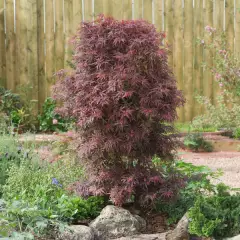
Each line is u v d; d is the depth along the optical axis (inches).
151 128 183.8
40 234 169.8
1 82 431.2
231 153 349.1
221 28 438.0
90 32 183.3
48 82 434.6
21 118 405.4
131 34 181.9
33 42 431.8
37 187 193.6
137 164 190.9
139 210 194.7
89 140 186.1
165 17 434.3
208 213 171.0
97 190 186.2
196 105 441.4
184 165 214.7
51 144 301.7
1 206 176.7
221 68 393.4
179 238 169.6
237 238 159.8
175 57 438.6
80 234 170.1
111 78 177.2
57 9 430.3
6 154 235.1
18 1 430.0
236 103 401.7
